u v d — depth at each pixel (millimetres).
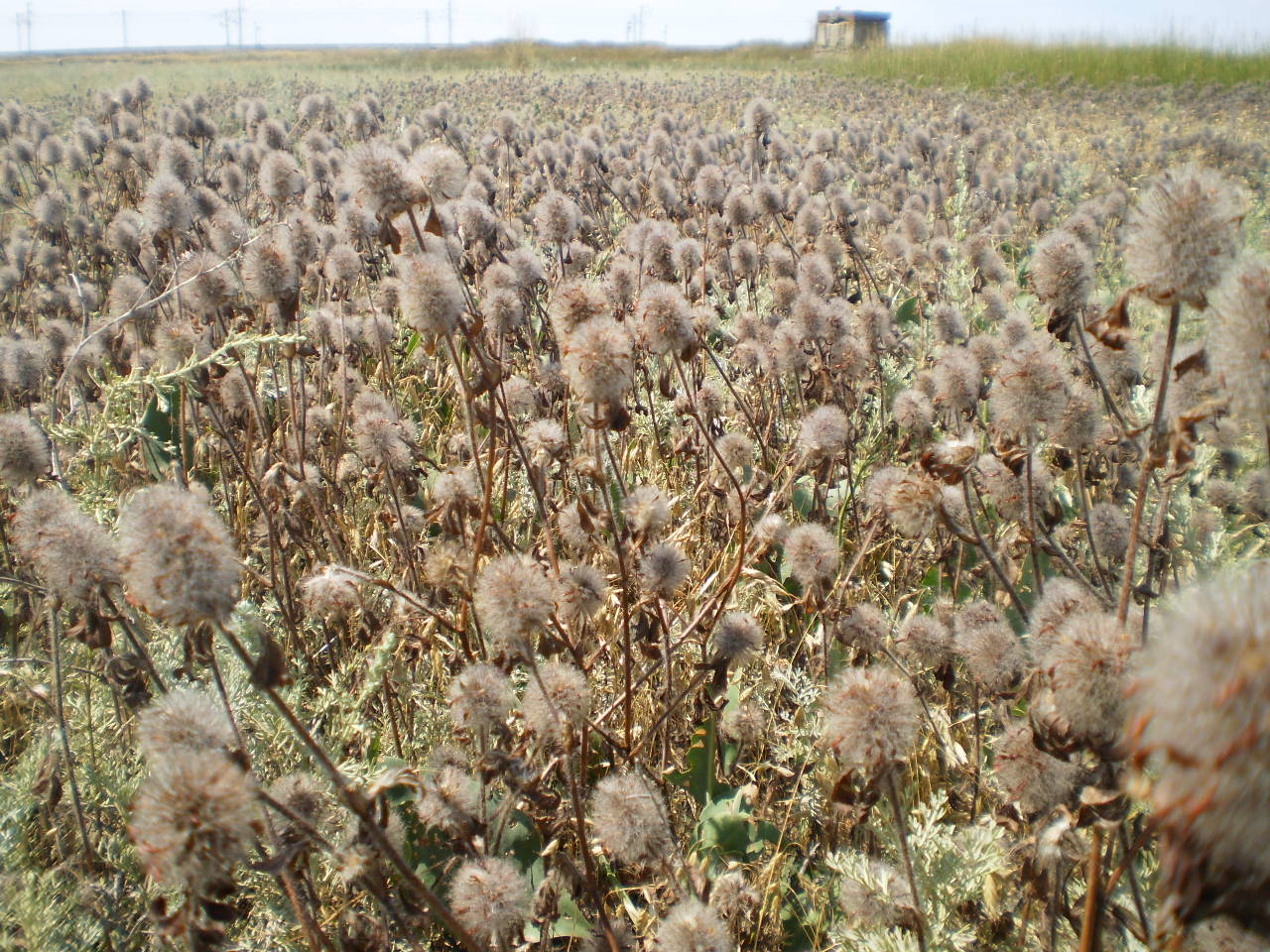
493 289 5316
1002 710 3154
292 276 4457
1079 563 4344
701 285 7160
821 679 4215
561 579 3439
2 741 4320
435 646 4223
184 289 5316
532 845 3658
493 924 2725
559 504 4875
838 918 3412
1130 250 2568
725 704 4129
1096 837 2355
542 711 3109
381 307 7551
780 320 6910
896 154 16344
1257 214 12320
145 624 4254
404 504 5422
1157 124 25391
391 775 2352
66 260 9602
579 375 3125
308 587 3344
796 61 52938
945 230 11312
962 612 3334
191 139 12000
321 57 75188
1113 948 2830
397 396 7203
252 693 3797
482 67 52562
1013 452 3125
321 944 2828
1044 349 3137
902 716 2404
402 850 3260
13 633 4559
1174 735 1362
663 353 3938
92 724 3963
